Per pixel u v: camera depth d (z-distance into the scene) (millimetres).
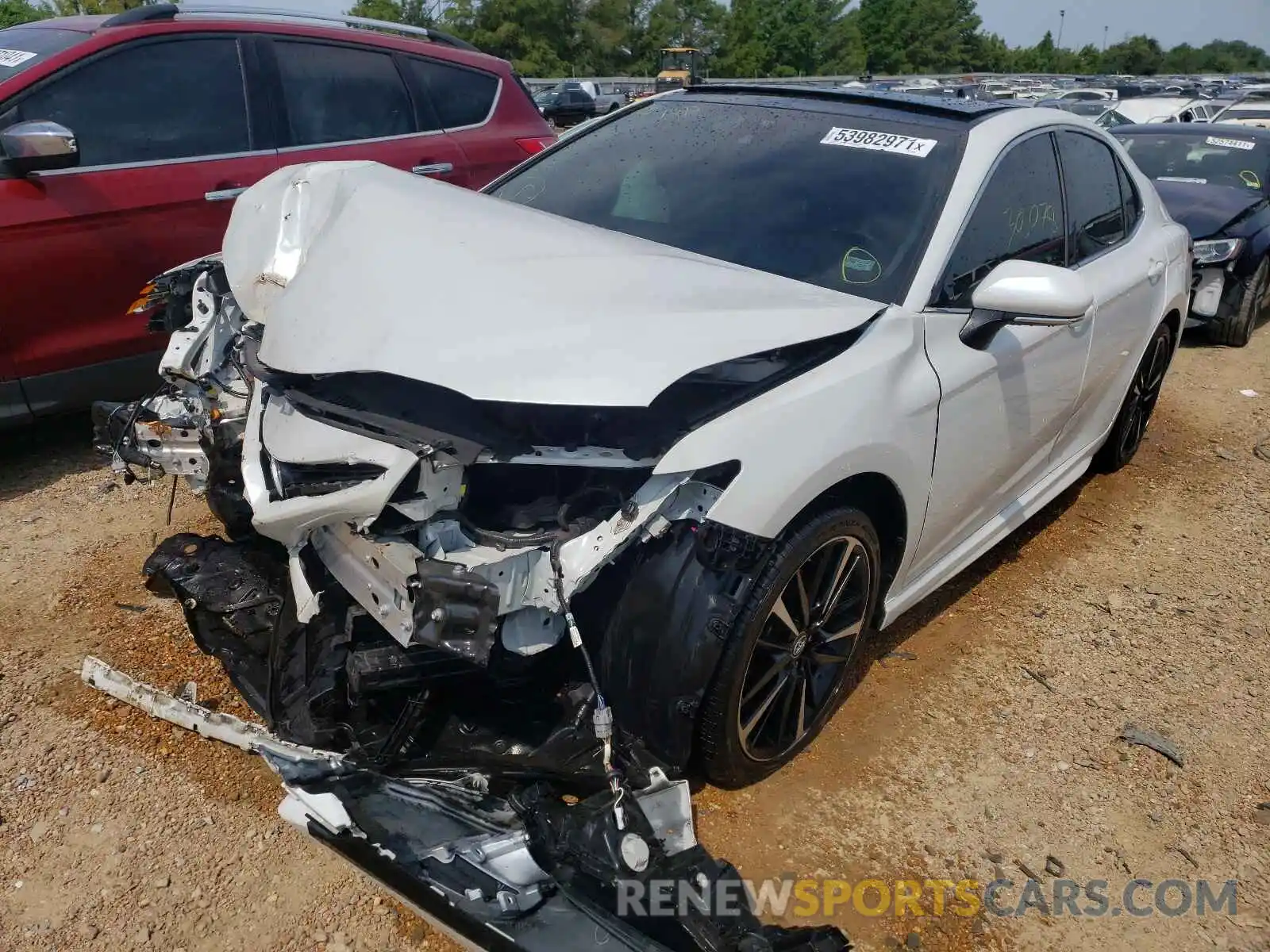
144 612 3281
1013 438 3213
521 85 6156
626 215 3125
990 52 97125
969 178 2934
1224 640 3584
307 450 2217
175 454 3141
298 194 2912
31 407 4223
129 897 2242
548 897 1794
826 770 2762
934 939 2275
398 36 5645
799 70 73062
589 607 2279
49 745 2680
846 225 2871
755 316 2355
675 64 64562
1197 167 8242
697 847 1931
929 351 2691
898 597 2990
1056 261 3439
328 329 2289
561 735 2184
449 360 2086
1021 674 3293
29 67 4242
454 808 2002
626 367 2078
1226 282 7309
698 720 2322
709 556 2158
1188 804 2773
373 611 2148
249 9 4996
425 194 2732
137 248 4375
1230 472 5148
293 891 2285
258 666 2635
